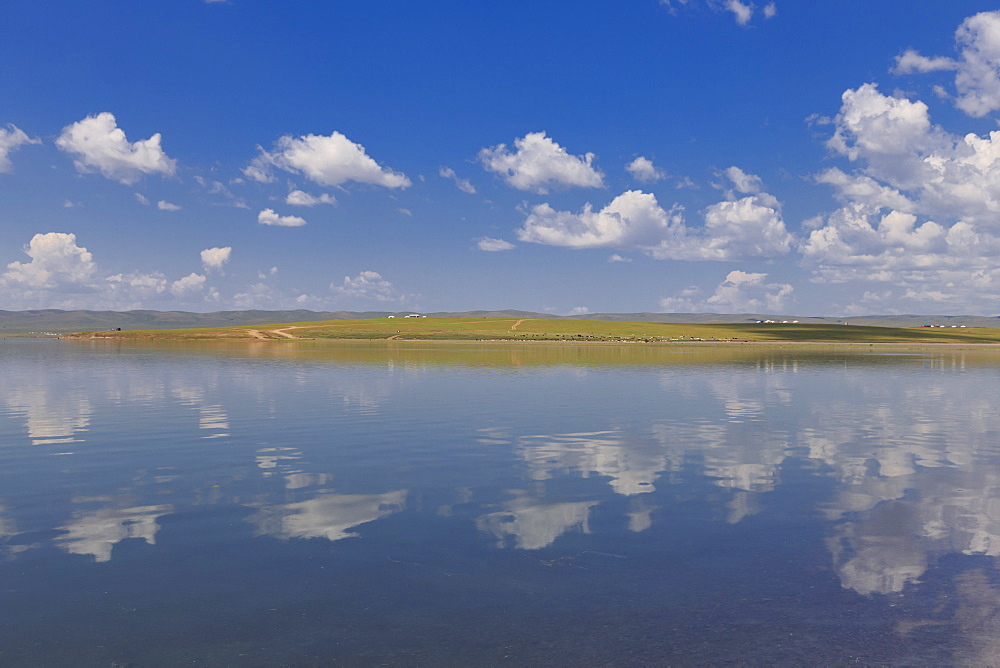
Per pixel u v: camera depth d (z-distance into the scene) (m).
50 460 22.48
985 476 20.02
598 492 18.09
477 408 36.53
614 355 106.00
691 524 15.12
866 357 108.88
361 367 72.25
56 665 9.08
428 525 15.13
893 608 10.74
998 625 10.17
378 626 10.22
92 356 100.00
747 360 93.38
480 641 9.73
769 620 10.36
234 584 11.80
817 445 25.39
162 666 9.07
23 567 12.58
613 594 11.33
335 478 19.80
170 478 19.80
